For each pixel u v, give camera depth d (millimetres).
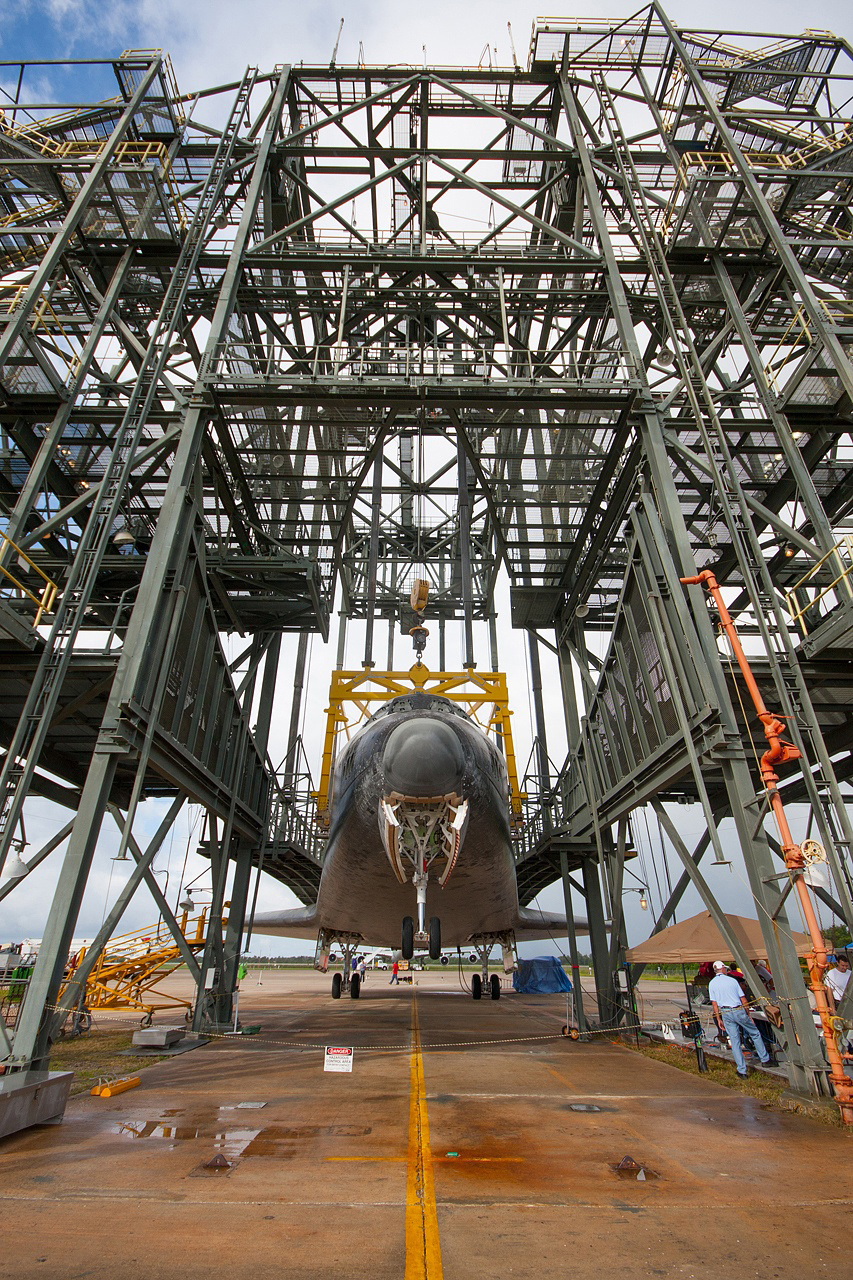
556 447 15492
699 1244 3641
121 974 15391
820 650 10148
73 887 7867
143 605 9641
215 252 14328
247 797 14742
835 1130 6078
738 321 13578
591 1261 3432
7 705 12195
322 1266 3342
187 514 10938
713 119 13938
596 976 14703
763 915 8117
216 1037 12297
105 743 8742
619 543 16734
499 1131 5910
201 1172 4746
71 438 14359
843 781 14062
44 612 10562
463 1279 3217
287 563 14859
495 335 16750
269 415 15039
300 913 22641
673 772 10305
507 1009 21172
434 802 10258
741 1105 7133
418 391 11867
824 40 14922
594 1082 8391
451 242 15297
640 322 15602
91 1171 4762
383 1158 5090
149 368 13211
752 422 13352
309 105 16672
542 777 18797
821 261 15289
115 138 13148
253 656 17141
